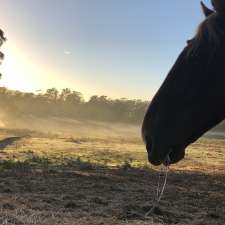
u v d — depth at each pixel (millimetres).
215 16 2150
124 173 15852
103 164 19594
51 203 9406
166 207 9734
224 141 66875
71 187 11789
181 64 2227
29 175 13727
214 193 11984
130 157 28266
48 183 12234
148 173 16172
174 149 2242
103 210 8852
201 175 16281
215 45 2131
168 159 2252
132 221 7727
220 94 2172
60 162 19328
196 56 2176
